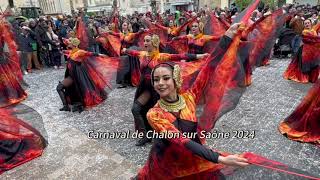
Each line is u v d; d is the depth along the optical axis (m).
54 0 34.34
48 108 5.95
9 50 6.43
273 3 17.47
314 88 3.87
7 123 3.52
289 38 9.49
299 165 3.41
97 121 5.11
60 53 10.00
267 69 8.28
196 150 1.72
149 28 8.96
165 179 2.12
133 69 7.05
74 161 3.79
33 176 3.49
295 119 4.18
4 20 6.49
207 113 2.32
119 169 3.55
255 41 4.93
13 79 6.30
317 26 6.69
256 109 5.21
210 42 6.00
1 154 3.66
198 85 2.27
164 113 1.96
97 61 5.94
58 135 4.60
